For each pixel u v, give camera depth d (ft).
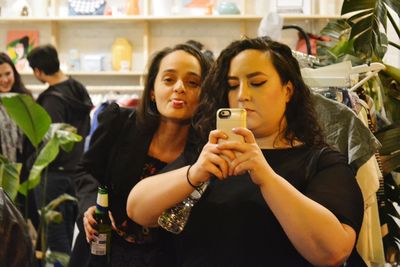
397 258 6.92
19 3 17.53
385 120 7.43
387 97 7.13
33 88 17.56
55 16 17.58
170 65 5.53
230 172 4.02
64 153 12.71
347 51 7.59
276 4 17.06
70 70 17.69
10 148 12.16
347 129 5.79
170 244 5.69
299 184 4.41
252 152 3.98
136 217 4.68
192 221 4.56
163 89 5.54
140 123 5.88
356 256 5.79
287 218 3.95
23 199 12.26
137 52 17.97
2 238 3.92
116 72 17.33
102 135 6.03
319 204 4.10
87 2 17.49
